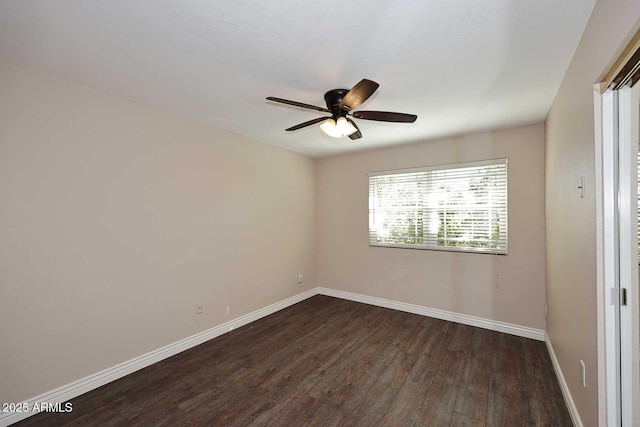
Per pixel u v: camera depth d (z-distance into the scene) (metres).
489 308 3.17
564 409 1.87
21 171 1.80
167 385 2.15
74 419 1.80
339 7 1.26
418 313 3.64
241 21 1.36
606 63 1.15
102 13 1.30
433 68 1.80
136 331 2.36
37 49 1.60
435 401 1.96
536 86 2.04
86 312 2.08
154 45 1.56
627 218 1.26
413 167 3.65
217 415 1.84
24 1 1.21
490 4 1.24
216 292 3.02
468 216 3.29
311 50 1.60
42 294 1.88
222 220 3.08
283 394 2.04
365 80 1.51
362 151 4.07
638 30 0.92
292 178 4.07
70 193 2.00
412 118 2.08
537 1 1.22
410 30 1.42
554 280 2.35
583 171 1.50
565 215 1.92
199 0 1.22
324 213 4.50
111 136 2.21
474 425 1.74
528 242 2.95
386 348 2.73
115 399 1.99
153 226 2.48
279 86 2.05
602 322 1.32
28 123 1.82
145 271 2.42
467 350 2.67
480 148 3.19
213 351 2.68
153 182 2.48
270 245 3.70
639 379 1.26
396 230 3.81
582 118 1.50
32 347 1.84
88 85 2.05
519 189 2.99
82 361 2.06
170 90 2.13
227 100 2.31
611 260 1.30
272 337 2.98
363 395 2.03
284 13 1.30
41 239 1.88
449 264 3.42
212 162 2.97
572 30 1.42
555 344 2.31
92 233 2.11
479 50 1.60
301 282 4.23
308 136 3.34
